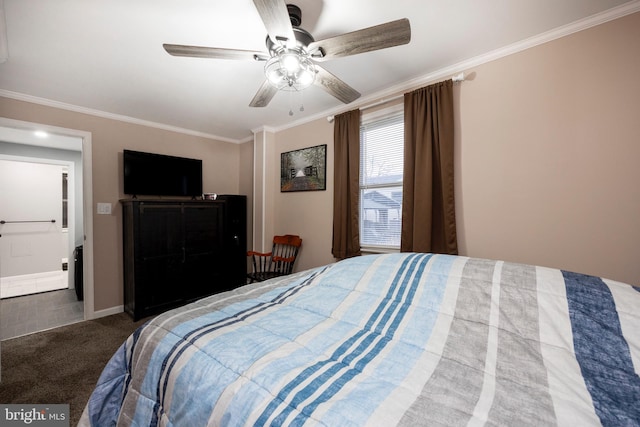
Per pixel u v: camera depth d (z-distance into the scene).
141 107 2.95
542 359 0.78
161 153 3.51
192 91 2.55
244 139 4.22
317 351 0.88
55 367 2.01
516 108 1.90
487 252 2.02
